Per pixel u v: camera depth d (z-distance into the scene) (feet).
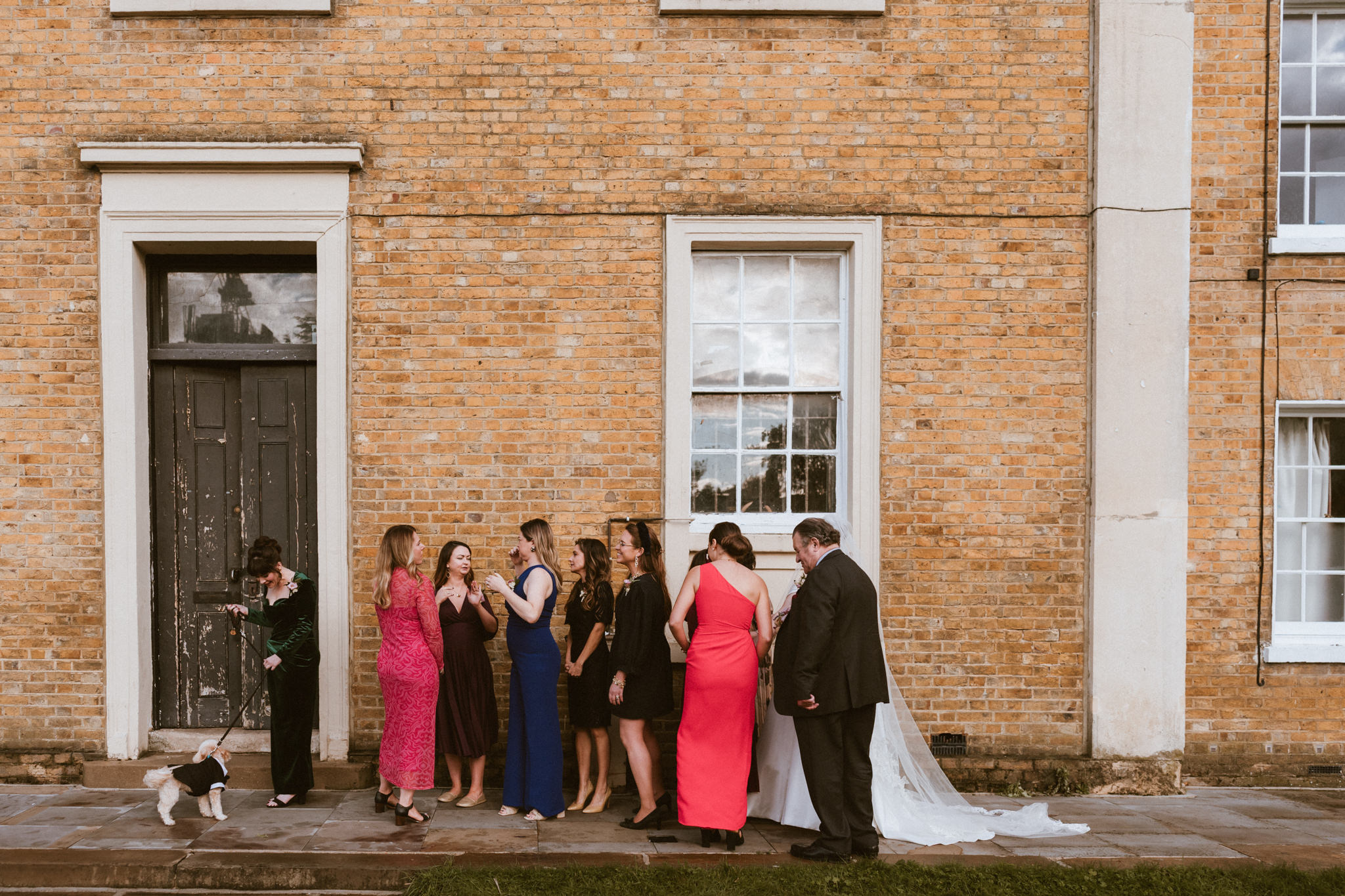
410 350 18.06
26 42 17.83
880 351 18.34
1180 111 18.21
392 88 18.06
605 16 18.16
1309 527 19.16
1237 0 18.49
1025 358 18.38
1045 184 18.37
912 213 18.35
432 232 18.07
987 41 18.37
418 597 15.06
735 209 18.26
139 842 14.17
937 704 18.15
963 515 18.29
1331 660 18.20
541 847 14.16
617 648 15.30
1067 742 18.13
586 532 18.15
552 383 18.15
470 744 16.17
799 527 14.76
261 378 18.85
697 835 14.82
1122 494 18.04
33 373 17.80
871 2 18.15
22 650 17.66
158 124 17.88
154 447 18.76
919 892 12.53
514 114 18.15
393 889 13.26
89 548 17.74
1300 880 12.98
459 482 18.07
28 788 17.12
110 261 17.76
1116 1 18.10
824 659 13.82
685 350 18.24
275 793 16.61
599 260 18.21
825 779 13.84
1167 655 18.02
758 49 18.30
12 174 17.81
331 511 17.85
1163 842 14.87
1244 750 18.33
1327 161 19.25
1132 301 18.13
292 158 17.66
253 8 17.78
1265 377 18.43
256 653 18.79
